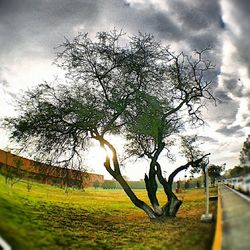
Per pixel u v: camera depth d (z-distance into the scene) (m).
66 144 24.19
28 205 25.92
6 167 31.88
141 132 26.42
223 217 17.47
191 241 13.59
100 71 25.27
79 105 23.34
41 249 11.89
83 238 16.47
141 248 14.39
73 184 25.20
